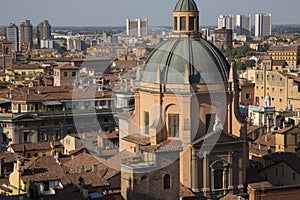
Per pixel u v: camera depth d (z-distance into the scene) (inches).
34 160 5014.8
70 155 5413.4
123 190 4040.4
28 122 7214.6
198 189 4466.0
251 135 6220.5
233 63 4707.2
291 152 5438.0
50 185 4315.9
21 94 7691.9
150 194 4001.0
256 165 5334.6
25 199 3690.9
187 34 4739.2
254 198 4256.9
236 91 4662.9
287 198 4323.3
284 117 7214.6
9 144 6722.4
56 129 7362.2
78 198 3806.6
